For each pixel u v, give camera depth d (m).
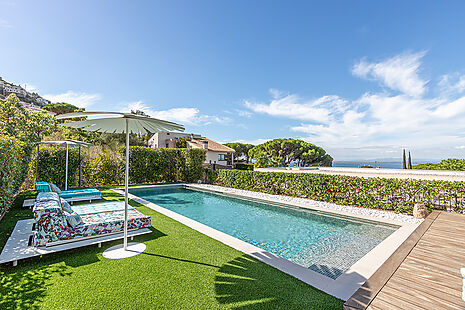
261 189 14.34
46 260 4.30
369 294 2.34
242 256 4.58
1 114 14.97
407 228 6.85
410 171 18.97
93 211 7.36
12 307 2.90
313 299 3.16
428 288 2.47
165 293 3.26
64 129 24.34
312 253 5.80
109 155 16.02
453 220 5.38
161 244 5.18
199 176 19.48
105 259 4.37
